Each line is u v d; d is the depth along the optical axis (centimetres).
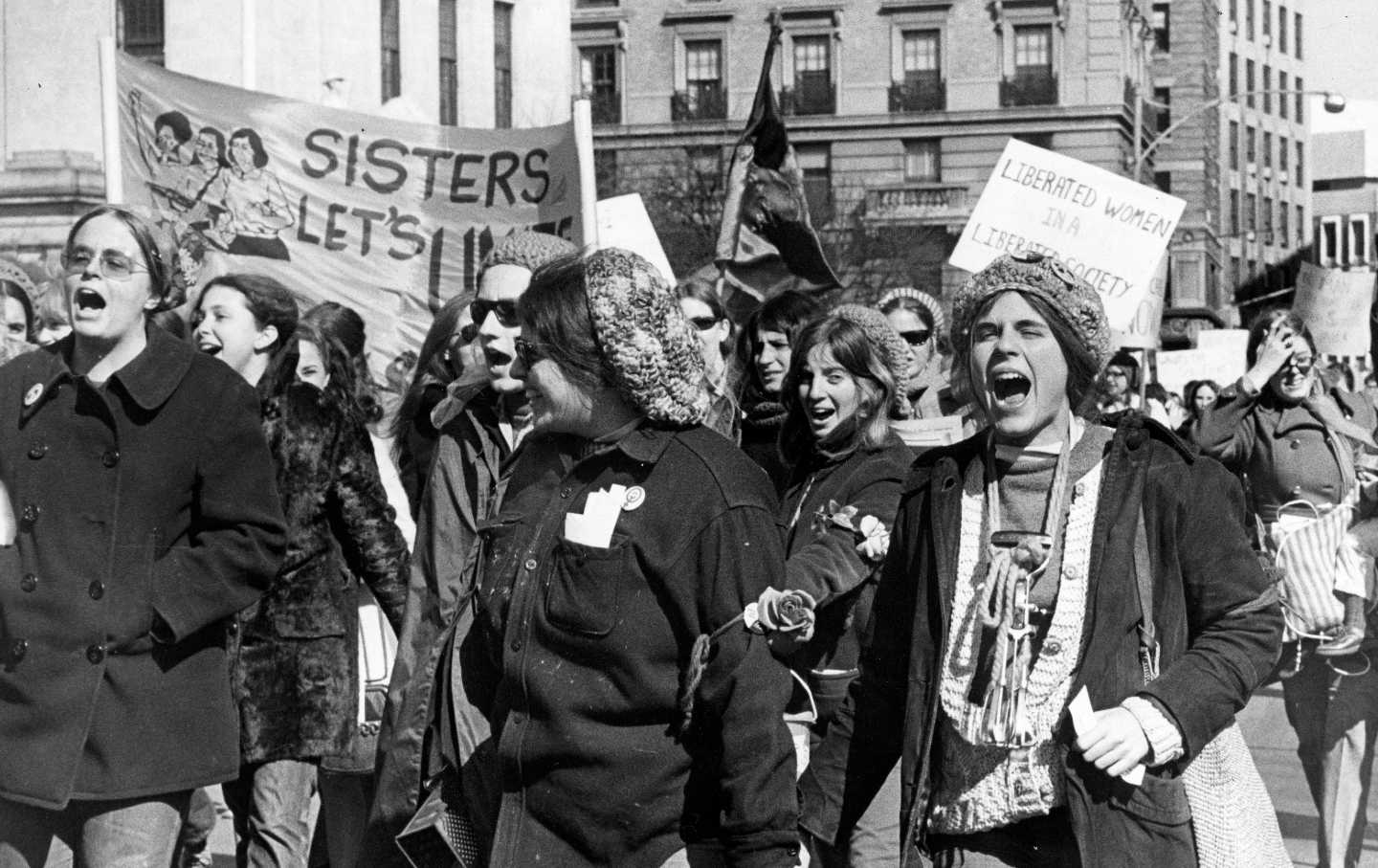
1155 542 393
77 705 459
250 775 600
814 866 561
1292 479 818
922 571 408
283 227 936
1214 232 8975
